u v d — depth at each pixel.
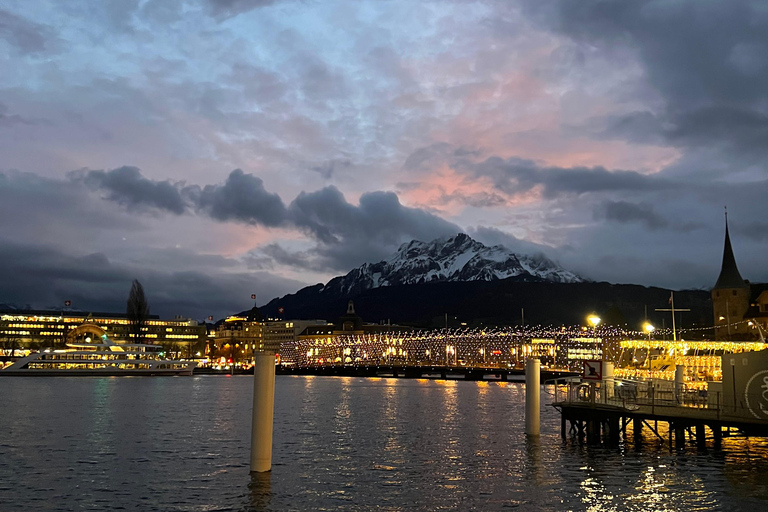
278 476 50.31
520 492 45.09
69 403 120.31
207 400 130.25
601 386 66.62
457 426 82.75
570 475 49.84
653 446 61.25
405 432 76.56
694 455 56.81
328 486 47.19
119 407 111.88
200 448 63.94
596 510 40.88
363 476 50.47
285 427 82.12
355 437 72.06
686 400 62.84
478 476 50.09
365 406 117.25
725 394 54.50
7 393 150.12
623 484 46.84
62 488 46.69
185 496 44.44
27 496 44.56
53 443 67.25
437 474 51.00
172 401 127.25
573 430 66.75
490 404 121.81
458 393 161.88
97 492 45.53
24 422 86.88
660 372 124.38
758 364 51.91
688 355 139.62
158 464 55.31
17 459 57.81
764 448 59.81
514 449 61.34
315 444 66.81
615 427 62.28
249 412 103.25
